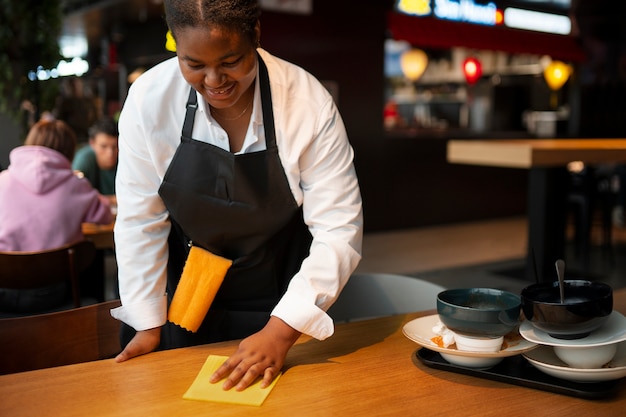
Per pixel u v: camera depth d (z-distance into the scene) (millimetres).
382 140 7508
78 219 2963
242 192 1483
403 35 7383
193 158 1468
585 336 1238
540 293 1327
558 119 9195
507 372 1256
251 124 1448
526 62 10203
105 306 1586
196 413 1116
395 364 1334
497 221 8539
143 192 1516
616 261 5895
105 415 1105
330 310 1959
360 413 1117
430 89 11305
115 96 8070
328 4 6934
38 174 2865
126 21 8391
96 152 4082
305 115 1465
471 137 8266
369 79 7328
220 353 1399
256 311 1688
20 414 1107
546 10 8680
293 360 1360
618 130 9648
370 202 7504
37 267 2707
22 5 5113
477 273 5469
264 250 1610
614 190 7754
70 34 9227
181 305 1511
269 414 1113
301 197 1527
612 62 9406
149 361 1354
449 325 1288
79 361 1550
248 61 1253
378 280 2012
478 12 8055
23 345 1486
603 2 9125
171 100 1449
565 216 5270
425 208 7973
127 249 1501
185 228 1562
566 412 1123
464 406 1144
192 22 1178
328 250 1429
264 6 6520
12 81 5242
